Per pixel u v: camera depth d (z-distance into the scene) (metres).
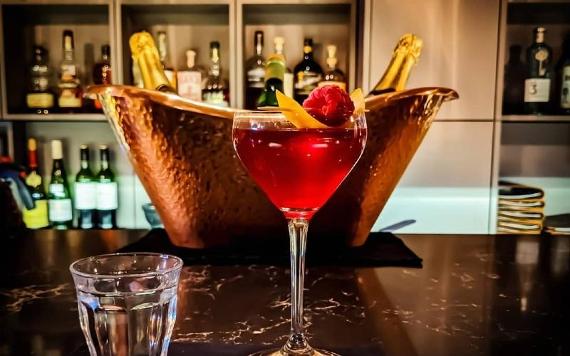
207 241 0.75
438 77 1.72
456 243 0.91
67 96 1.79
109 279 0.44
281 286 0.65
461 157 1.75
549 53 1.78
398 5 1.70
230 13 1.69
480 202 1.78
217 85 1.76
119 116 0.67
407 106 0.67
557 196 1.96
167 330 0.45
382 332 0.51
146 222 1.97
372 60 1.70
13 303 0.59
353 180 0.69
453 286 0.66
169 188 0.70
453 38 1.71
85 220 1.84
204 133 0.67
